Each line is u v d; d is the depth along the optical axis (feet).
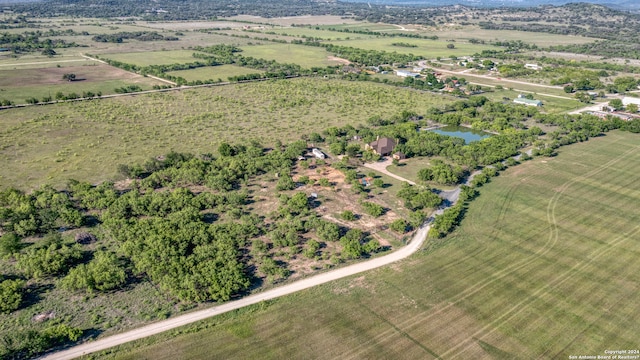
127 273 297.33
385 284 291.99
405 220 375.66
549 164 510.17
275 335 246.47
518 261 320.91
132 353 231.71
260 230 353.10
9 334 242.17
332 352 236.22
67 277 280.51
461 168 475.31
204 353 233.14
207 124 616.39
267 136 578.25
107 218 356.18
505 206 404.77
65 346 234.99
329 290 284.82
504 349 241.55
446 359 233.55
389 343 243.19
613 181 464.65
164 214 373.20
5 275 291.38
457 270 308.60
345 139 572.10
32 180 427.33
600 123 640.58
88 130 574.15
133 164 467.11
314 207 395.34
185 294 268.21
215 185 419.13
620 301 281.33
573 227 370.53
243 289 281.74
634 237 357.20
